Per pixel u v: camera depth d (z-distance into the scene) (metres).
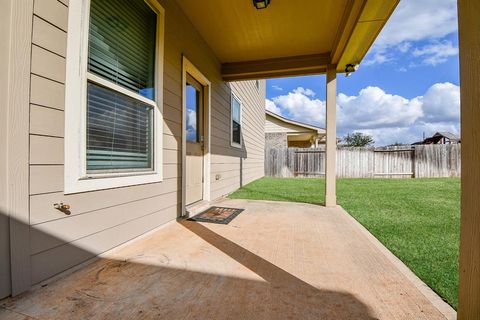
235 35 3.91
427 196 5.45
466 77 0.84
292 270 1.82
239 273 1.76
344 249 2.25
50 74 1.58
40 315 1.27
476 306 0.79
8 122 1.35
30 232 1.46
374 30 3.04
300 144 21.64
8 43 1.35
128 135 2.35
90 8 1.90
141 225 2.48
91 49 1.92
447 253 2.19
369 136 32.19
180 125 3.27
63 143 1.67
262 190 6.64
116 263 1.90
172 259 1.99
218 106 4.94
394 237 2.62
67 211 1.70
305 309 1.35
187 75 3.81
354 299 1.45
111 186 2.08
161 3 2.78
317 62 4.48
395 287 1.59
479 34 0.80
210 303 1.39
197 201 4.17
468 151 0.84
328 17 3.38
